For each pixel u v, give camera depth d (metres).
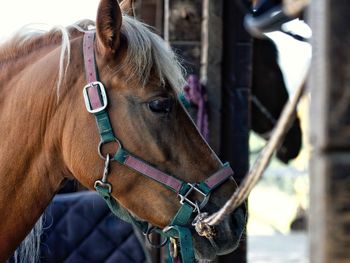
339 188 0.98
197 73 3.38
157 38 2.00
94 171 1.96
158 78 1.96
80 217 2.98
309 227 1.02
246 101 3.46
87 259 2.93
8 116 2.03
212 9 3.34
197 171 1.99
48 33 2.10
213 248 1.97
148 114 1.94
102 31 1.93
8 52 2.09
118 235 2.99
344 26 0.98
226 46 3.44
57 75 2.00
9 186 2.02
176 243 2.06
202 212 1.96
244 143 3.46
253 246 6.41
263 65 4.57
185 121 2.00
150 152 1.95
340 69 0.98
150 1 4.33
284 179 8.35
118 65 1.96
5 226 2.04
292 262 5.50
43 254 2.86
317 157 0.99
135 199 1.98
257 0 2.67
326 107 0.98
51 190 2.05
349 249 0.98
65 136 1.98
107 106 1.95
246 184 1.19
